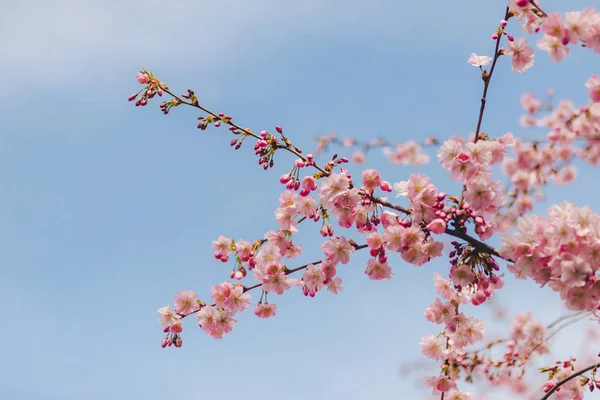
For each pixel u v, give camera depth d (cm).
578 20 467
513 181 498
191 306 604
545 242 470
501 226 502
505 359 605
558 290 469
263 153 568
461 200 524
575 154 493
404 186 546
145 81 582
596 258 459
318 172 563
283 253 585
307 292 574
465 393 615
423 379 611
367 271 553
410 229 521
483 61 548
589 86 496
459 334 584
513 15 531
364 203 536
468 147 523
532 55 530
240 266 584
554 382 604
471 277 524
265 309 593
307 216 568
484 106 533
